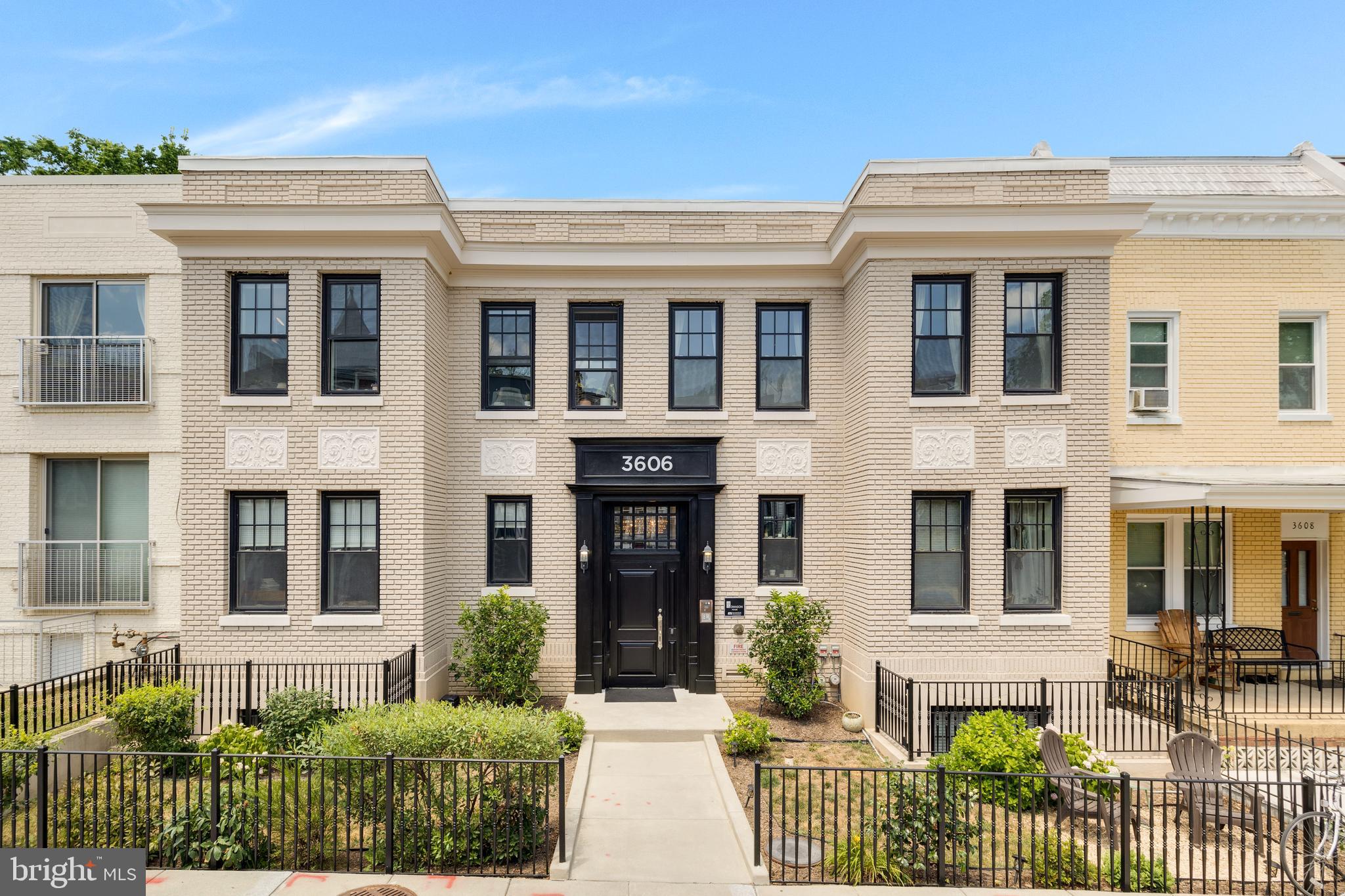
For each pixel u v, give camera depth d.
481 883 6.27
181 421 12.16
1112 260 12.81
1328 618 13.04
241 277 11.37
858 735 10.66
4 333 12.54
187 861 6.52
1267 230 12.83
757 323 12.70
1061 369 11.32
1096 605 11.15
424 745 7.13
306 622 10.98
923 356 11.47
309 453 11.11
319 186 11.14
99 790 8.16
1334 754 9.87
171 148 20.59
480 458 12.39
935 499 11.44
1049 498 11.43
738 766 9.35
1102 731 10.73
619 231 12.72
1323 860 6.71
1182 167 14.23
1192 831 6.45
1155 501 11.05
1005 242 11.21
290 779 7.84
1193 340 12.81
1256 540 12.91
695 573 12.34
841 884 6.35
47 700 10.74
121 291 12.83
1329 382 12.92
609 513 12.56
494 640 10.95
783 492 12.47
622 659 12.45
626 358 12.55
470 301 12.48
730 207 12.77
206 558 11.03
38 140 19.06
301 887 6.11
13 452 12.47
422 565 11.04
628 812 7.91
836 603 12.38
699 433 12.51
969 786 7.05
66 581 12.52
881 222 10.94
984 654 11.08
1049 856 6.91
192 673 10.83
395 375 11.14
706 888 6.25
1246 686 12.54
